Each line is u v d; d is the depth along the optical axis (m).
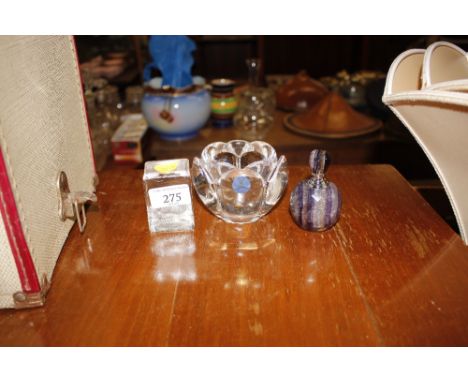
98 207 0.69
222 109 1.33
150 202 0.59
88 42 1.78
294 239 0.59
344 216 0.65
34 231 0.48
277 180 0.60
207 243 0.59
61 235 0.57
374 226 0.62
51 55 0.57
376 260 0.55
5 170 0.41
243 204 0.59
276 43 2.79
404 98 0.52
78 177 0.65
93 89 1.25
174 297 0.49
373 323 0.45
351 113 1.30
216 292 0.49
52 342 0.43
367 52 2.67
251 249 0.57
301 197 0.58
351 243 0.58
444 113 0.47
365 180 0.77
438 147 0.54
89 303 0.48
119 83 1.83
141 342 0.43
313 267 0.53
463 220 0.61
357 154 1.23
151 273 0.53
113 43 1.98
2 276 0.47
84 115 0.69
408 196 0.71
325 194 0.57
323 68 2.85
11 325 0.46
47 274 0.50
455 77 0.62
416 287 0.50
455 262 0.54
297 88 1.50
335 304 0.47
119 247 0.58
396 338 0.43
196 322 0.45
